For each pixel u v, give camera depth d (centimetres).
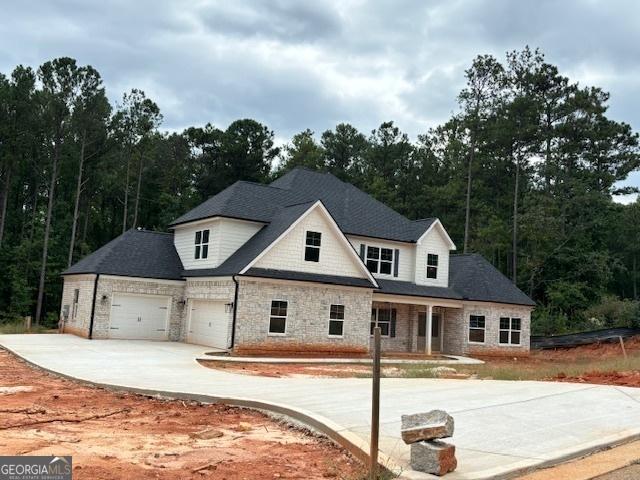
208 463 716
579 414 1020
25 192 5481
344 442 804
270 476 671
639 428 913
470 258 3575
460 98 5628
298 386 1373
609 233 5769
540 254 4984
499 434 866
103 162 5172
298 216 2611
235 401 1114
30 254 4631
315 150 6800
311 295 2605
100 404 1140
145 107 5347
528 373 1781
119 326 2703
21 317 4241
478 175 5800
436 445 675
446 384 1424
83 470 657
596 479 662
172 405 1146
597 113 5434
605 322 4306
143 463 704
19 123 4631
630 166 5581
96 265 2702
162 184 6000
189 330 2789
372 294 2809
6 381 1434
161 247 3042
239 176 6000
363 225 3131
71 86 4675
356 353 2703
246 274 2417
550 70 5528
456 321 3225
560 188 5453
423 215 6116
